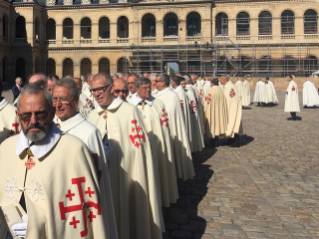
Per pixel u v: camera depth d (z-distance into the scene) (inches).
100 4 1995.6
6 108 213.0
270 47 1881.2
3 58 1948.8
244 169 396.5
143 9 1937.7
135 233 192.5
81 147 117.1
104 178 142.9
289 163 421.7
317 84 1515.7
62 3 2102.6
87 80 378.9
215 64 1854.1
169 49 1881.2
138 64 1921.8
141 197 191.0
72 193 113.2
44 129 110.7
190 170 330.6
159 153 259.4
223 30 1945.1
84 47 2031.3
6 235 117.3
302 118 840.9
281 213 266.8
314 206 280.7
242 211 272.4
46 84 230.8
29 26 1955.0
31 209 108.3
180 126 322.0
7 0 1916.8
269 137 600.1
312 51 1850.4
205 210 275.6
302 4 1839.3
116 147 187.0
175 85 393.1
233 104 511.5
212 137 503.5
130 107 196.1
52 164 112.0
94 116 198.1
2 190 115.4
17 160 115.0
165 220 256.2
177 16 1910.7
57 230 109.7
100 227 116.4
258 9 1872.5
